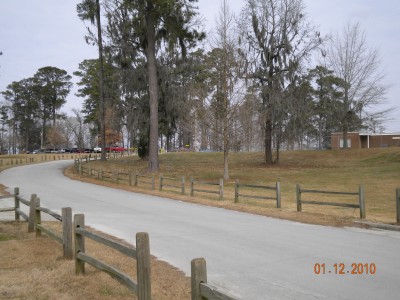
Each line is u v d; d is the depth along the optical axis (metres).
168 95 34.75
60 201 16.09
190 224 11.02
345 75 41.28
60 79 92.31
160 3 26.64
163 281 6.10
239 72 24.08
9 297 5.20
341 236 9.41
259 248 8.16
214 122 24.31
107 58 35.16
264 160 37.72
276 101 29.72
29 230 9.40
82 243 6.24
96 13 39.88
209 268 6.76
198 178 28.05
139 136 37.31
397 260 7.21
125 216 12.44
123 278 4.82
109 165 37.59
